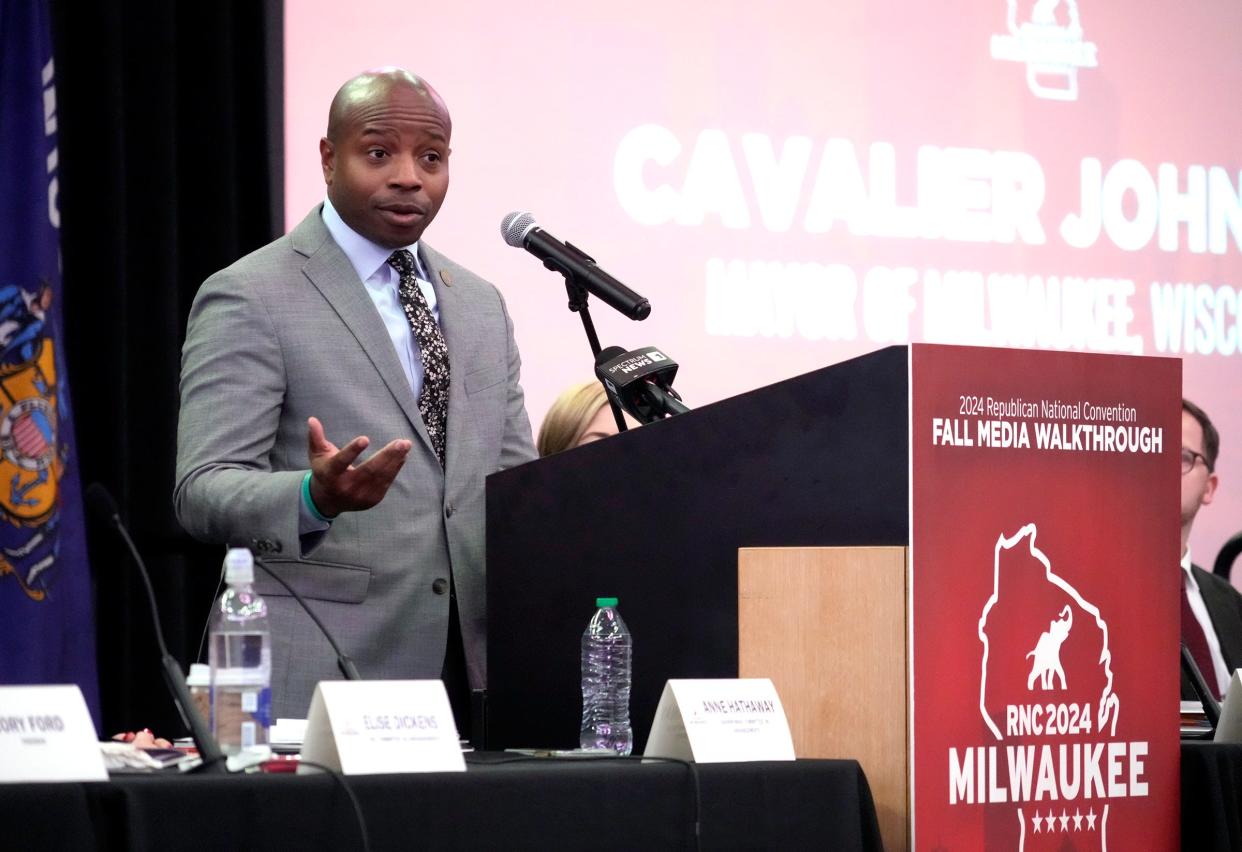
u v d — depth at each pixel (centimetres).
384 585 759
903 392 583
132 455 1247
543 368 1257
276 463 773
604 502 675
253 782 475
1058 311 1410
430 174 798
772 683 608
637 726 652
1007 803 591
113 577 1243
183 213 1257
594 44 1284
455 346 808
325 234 804
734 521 635
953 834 578
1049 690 604
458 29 1252
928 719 577
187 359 778
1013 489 601
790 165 1335
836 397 608
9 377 1174
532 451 841
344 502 654
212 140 1252
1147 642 630
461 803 505
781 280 1327
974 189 1391
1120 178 1438
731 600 631
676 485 654
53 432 1177
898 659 580
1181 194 1456
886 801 580
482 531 784
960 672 584
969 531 590
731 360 1309
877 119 1363
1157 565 636
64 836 454
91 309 1236
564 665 681
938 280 1375
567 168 1272
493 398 813
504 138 1256
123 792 457
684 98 1308
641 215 1290
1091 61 1435
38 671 1159
